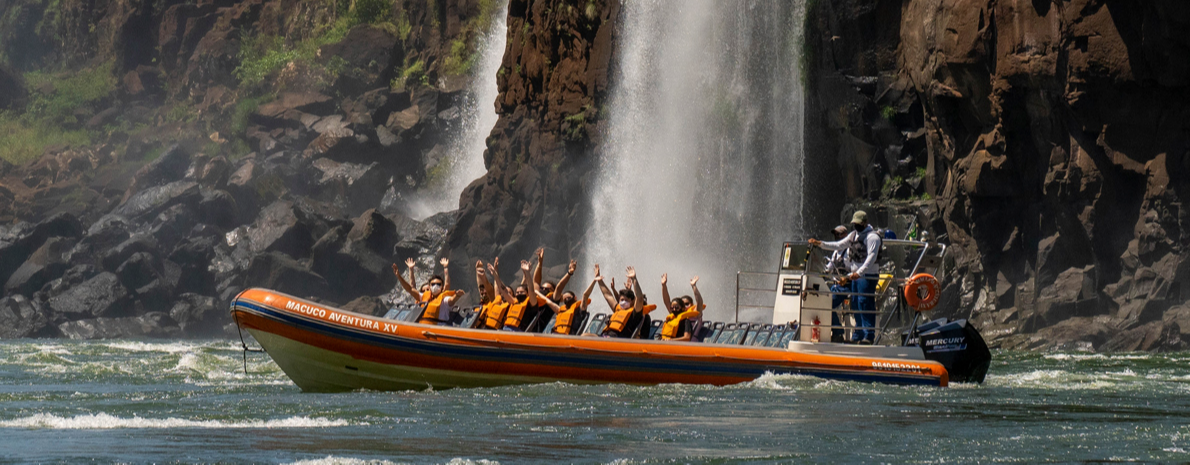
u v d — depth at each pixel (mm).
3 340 117375
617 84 133125
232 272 144125
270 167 167125
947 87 97875
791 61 118125
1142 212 90250
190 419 32688
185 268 143500
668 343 42812
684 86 127875
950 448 27484
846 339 45438
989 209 98438
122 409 35594
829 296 45094
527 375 41906
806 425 31594
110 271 139500
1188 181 87938
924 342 47562
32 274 138000
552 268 132125
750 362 43281
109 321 132750
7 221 175125
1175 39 85188
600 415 33719
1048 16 90500
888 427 31266
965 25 94938
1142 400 40656
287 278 139375
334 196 167750
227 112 197875
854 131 109250
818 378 43844
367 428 30781
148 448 26734
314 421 32375
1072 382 50188
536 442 28094
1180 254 87062
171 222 147750
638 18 132250
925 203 104062
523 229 137500
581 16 136500
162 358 70938
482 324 46719
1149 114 88875
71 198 178375
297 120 180750
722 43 124875
